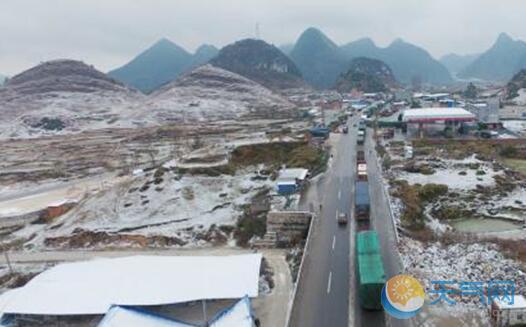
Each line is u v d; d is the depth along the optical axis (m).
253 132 132.12
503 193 69.50
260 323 36.34
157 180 80.31
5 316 39.22
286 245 54.53
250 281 40.03
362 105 199.00
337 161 86.81
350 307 35.59
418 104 184.00
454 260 43.62
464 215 63.53
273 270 46.78
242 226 61.41
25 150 146.25
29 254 59.75
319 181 73.31
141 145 136.25
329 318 34.22
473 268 41.78
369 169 79.88
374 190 66.88
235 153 92.50
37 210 78.19
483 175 76.06
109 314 35.56
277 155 93.19
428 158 86.12
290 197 65.38
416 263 42.84
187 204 72.56
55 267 46.75
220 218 66.06
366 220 53.69
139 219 69.31
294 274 44.84
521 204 66.06
